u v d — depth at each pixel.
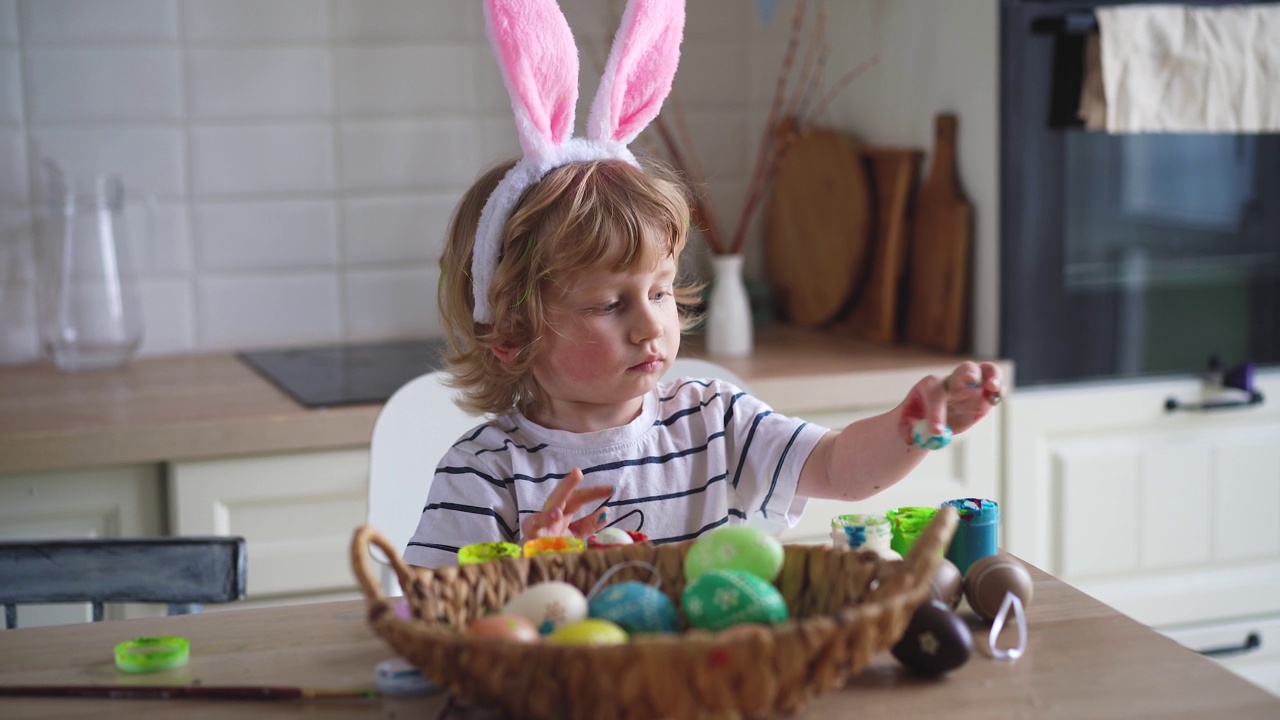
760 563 0.85
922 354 2.11
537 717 0.71
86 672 0.87
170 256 2.27
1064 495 2.03
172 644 0.90
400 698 0.82
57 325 2.13
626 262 1.15
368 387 1.93
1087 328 2.04
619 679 0.67
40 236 2.19
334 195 2.33
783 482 1.22
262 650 0.91
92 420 1.74
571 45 1.21
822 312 2.37
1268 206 2.10
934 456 1.98
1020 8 1.92
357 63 2.30
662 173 1.58
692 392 1.30
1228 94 1.95
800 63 2.51
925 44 2.13
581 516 1.21
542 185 1.18
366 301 2.37
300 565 1.81
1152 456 2.06
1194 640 2.12
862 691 0.80
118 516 1.76
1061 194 1.99
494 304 1.21
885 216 2.23
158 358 2.26
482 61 2.36
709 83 2.48
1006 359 2.00
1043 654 0.85
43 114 2.17
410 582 0.81
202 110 2.25
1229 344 2.11
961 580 0.93
